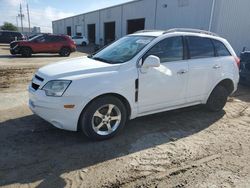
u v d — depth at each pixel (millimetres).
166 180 3270
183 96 5059
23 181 3131
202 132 4852
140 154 3898
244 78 8867
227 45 5855
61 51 19016
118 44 5172
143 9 27281
